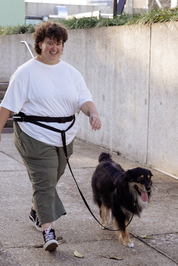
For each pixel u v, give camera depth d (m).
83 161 6.58
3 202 4.28
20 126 3.04
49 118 3.00
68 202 4.45
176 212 4.29
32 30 12.09
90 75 8.24
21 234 3.43
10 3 18.97
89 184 5.21
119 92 7.12
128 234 3.40
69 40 9.13
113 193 3.46
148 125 6.30
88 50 8.23
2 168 5.79
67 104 3.05
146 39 6.23
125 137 7.02
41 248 3.18
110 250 3.25
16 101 2.92
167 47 5.72
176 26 5.51
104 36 7.54
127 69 6.82
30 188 4.88
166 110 5.82
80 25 8.70
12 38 13.08
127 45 6.77
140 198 3.42
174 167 5.73
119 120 7.18
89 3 21.95
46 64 3.01
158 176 5.77
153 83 6.11
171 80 5.67
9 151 7.02
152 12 6.31
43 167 3.01
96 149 7.76
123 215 3.43
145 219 4.04
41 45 2.95
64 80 3.04
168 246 3.40
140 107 6.50
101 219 3.83
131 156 6.87
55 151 3.08
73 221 3.86
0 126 2.93
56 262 2.94
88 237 3.49
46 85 2.96
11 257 2.96
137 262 3.05
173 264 3.05
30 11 20.89
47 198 3.04
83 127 8.66
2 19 18.92
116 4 8.20
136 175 3.33
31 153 3.00
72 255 3.09
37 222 3.47
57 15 20.72
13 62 13.14
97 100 8.01
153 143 6.20
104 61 7.60
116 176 3.52
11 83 2.93
